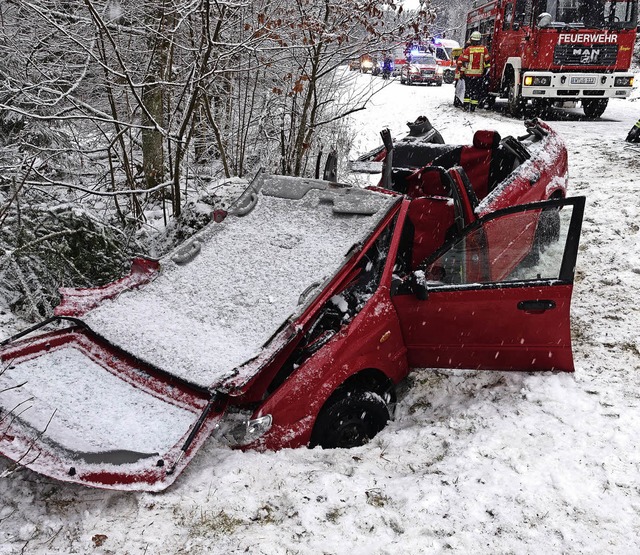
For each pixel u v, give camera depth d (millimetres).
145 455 3443
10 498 3564
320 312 4355
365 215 4648
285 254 4648
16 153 7066
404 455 4176
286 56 7965
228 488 3643
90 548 3203
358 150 11773
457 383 5035
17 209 5910
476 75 18062
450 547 3271
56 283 6078
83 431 3559
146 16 7348
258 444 3943
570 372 4820
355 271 4473
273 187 5281
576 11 15109
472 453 4012
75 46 7219
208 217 6789
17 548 3213
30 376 4023
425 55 29562
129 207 7500
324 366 4047
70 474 3244
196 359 3971
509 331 4574
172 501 3535
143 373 4094
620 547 3248
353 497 3639
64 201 6906
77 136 8031
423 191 6238
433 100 21891
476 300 4465
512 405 4520
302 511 3488
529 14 15570
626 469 3795
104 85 6945
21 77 7348
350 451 4195
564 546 3270
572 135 13539
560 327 4578
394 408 4930
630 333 5430
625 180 9375
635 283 6301
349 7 7094
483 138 6426
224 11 6770
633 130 12328
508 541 3309
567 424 4242
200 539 3281
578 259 7012
